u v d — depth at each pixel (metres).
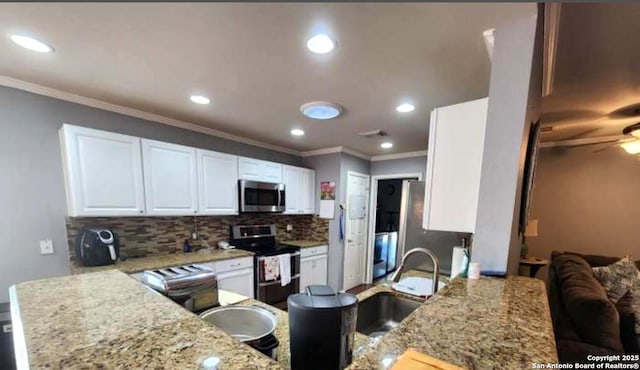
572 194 3.56
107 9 1.14
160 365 0.58
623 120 2.72
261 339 0.84
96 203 2.14
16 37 1.35
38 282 1.17
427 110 2.33
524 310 0.85
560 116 2.66
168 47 1.45
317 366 0.73
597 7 1.21
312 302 0.75
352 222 4.34
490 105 1.20
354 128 2.96
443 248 2.79
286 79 1.81
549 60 1.61
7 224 1.92
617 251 3.29
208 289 1.34
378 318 1.66
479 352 0.61
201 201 2.86
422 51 1.44
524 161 1.35
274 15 1.18
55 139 2.10
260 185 3.41
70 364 0.58
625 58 1.62
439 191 1.42
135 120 2.52
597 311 1.63
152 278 1.29
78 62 1.62
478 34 1.27
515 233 1.33
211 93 2.07
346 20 1.20
